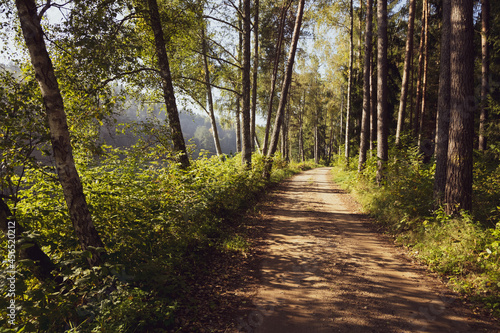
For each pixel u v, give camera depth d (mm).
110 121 5734
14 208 3924
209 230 6305
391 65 19438
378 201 8797
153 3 7555
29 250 3436
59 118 3531
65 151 3574
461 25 5688
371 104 17344
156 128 7523
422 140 14898
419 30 19375
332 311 3611
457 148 5777
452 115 5859
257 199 10891
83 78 5441
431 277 4434
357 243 6191
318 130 50438
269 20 19016
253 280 4551
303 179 19594
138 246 3898
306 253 5648
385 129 10953
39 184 4699
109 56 5520
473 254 4488
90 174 5402
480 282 3895
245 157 12734
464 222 5215
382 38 10797
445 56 7125
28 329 2453
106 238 4285
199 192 6676
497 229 4512
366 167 13648
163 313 3314
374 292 4055
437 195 6574
